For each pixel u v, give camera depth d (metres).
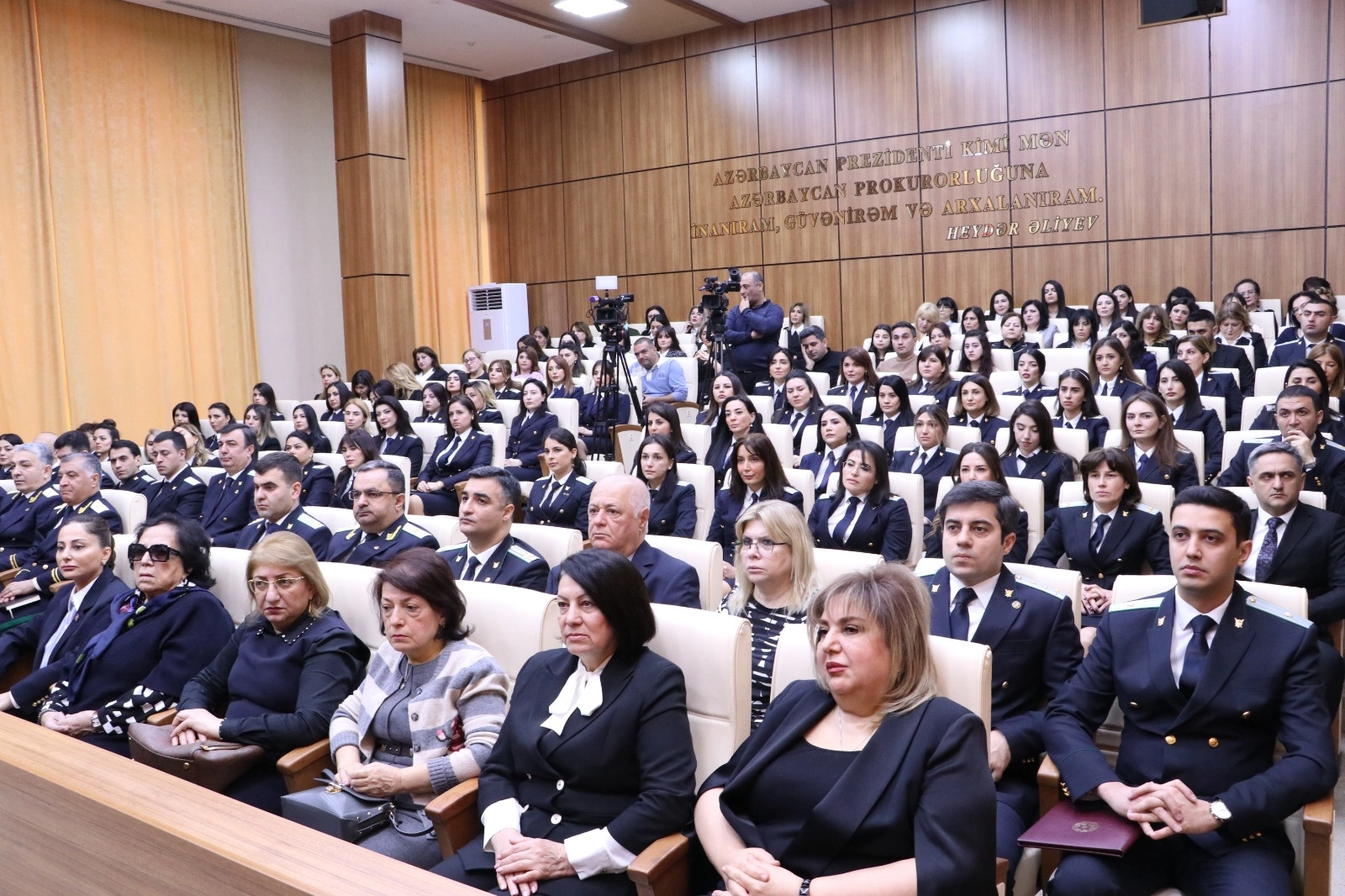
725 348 8.90
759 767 2.06
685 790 2.24
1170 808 2.17
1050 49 10.27
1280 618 2.38
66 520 3.77
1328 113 9.15
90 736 3.26
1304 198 9.30
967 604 2.89
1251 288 9.03
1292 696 2.29
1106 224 10.17
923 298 11.12
